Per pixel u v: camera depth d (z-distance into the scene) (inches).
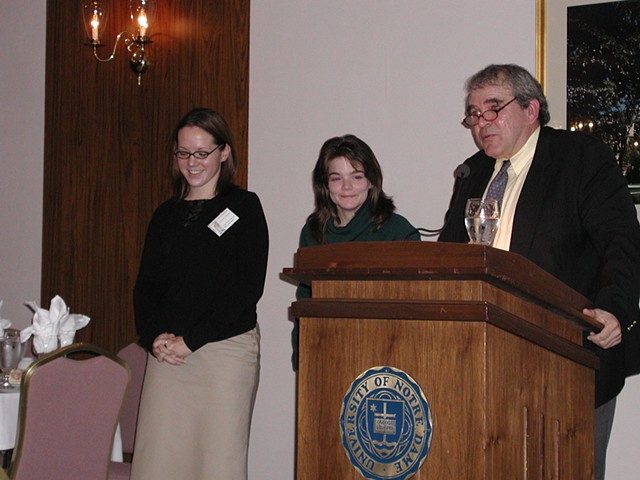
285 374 173.3
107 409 126.7
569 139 96.3
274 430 173.6
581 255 92.2
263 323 176.1
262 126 179.3
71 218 200.1
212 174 122.6
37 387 116.4
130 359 158.2
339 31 172.4
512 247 93.4
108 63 197.3
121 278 194.5
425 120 163.5
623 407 142.7
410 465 59.2
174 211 123.9
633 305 80.9
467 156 159.3
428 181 162.7
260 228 122.3
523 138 99.3
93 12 192.4
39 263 203.0
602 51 147.2
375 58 168.7
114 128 196.4
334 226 117.3
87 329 197.0
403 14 166.4
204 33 186.5
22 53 207.2
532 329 62.4
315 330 64.4
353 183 113.9
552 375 67.1
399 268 59.6
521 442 61.5
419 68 164.4
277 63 178.4
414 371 59.6
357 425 61.6
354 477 61.6
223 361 116.9
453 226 102.5
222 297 118.0
